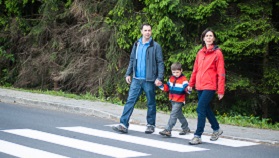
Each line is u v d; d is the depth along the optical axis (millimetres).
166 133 10734
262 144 10328
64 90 21922
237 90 18094
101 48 20297
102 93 19672
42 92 20047
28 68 23219
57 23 22406
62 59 21797
